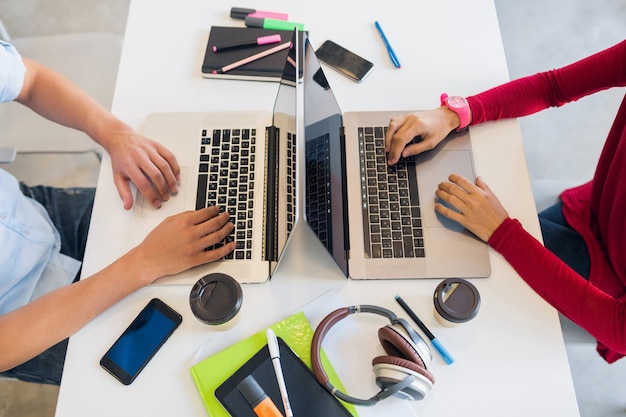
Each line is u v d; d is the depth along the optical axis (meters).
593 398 1.46
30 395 1.45
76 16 2.01
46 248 1.06
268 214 0.85
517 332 0.83
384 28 1.11
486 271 0.87
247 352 0.80
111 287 0.82
